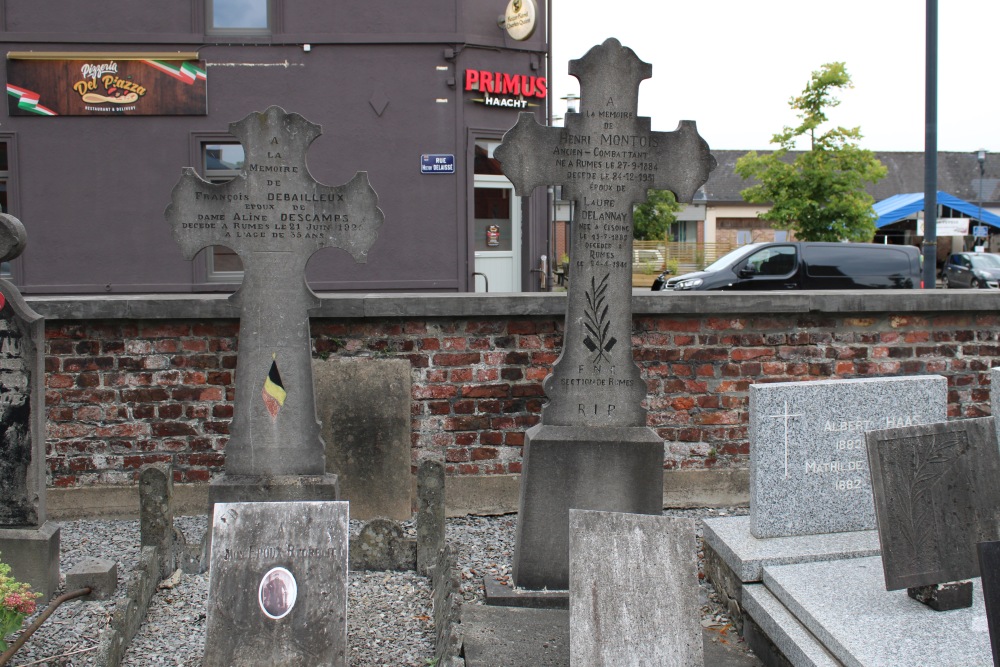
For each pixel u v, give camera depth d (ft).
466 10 45.19
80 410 21.29
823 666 13.03
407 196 45.83
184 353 21.35
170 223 18.11
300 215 18.34
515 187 17.26
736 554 16.05
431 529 17.98
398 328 21.59
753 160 77.87
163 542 17.15
